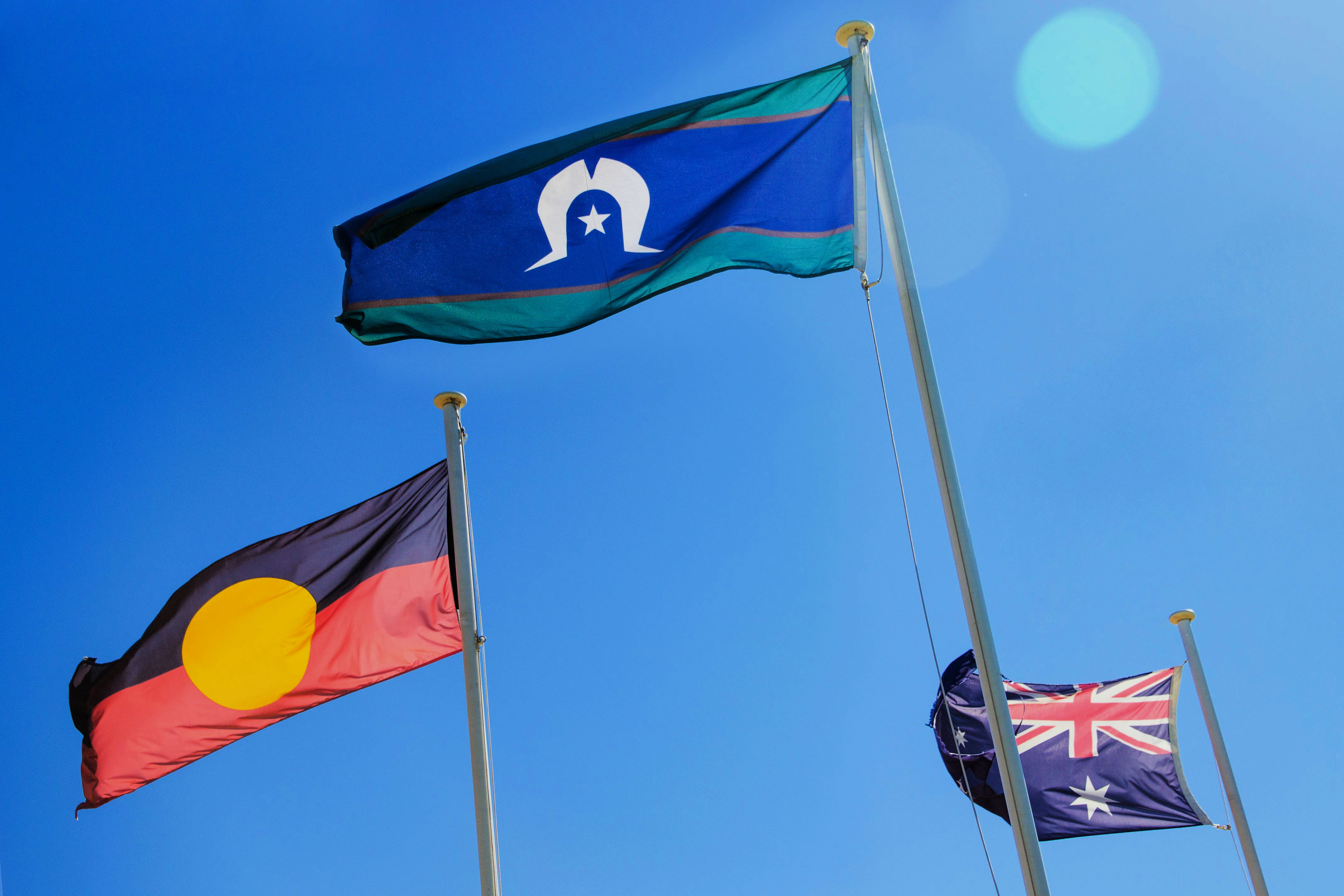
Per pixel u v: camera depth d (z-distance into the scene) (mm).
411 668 12594
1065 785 14953
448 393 13352
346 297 10070
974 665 15516
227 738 12273
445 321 10039
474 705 11766
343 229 10250
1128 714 15461
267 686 12406
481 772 11406
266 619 12555
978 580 8133
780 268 10094
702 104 10562
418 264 10141
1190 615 17188
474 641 12078
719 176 10352
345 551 12805
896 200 9555
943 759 15094
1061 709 15539
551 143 10531
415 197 10273
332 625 12578
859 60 10297
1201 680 16594
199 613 12453
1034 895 7215
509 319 10062
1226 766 16391
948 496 8438
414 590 12828
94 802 12031
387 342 10070
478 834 11164
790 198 10242
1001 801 14898
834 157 10344
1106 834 14688
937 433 8656
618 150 10477
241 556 12711
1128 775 15016
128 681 12273
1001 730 7648
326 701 12445
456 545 12641
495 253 10203
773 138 10438
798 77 10578
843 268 10141
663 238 10188
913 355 8969
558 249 10211
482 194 10344
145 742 12180
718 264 10070
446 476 13242
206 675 12328
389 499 13070
